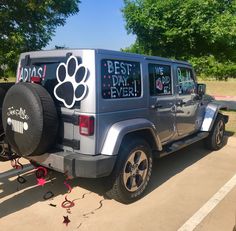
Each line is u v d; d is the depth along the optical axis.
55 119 4.14
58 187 5.13
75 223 4.10
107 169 4.16
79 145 4.16
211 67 10.32
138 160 4.68
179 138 6.14
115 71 4.34
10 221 4.12
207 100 7.14
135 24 10.05
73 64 4.16
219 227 4.07
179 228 4.04
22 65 5.02
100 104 4.11
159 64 5.28
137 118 4.73
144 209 4.49
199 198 4.87
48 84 4.45
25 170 5.76
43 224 4.07
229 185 5.38
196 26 9.52
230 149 7.56
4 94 4.95
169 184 5.38
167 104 5.45
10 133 4.38
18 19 9.85
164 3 9.45
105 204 4.61
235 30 9.34
